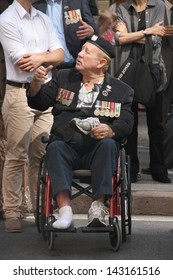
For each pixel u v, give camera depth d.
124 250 13.34
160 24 16.56
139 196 16.12
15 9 14.23
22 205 15.73
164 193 16.20
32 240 14.00
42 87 13.44
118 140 13.45
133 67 16.55
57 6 15.65
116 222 13.40
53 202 13.40
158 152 17.45
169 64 17.45
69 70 13.79
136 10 16.84
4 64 15.31
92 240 14.07
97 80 13.66
